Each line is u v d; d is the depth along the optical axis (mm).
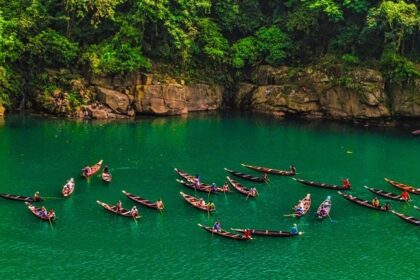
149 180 78312
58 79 112312
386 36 104188
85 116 110188
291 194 75000
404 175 83062
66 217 66188
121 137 98000
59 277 54188
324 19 116562
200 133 102500
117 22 114562
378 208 70438
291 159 89000
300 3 119375
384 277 56094
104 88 112562
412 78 107500
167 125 107938
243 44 120812
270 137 100875
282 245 61438
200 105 120688
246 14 125625
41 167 81500
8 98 109625
